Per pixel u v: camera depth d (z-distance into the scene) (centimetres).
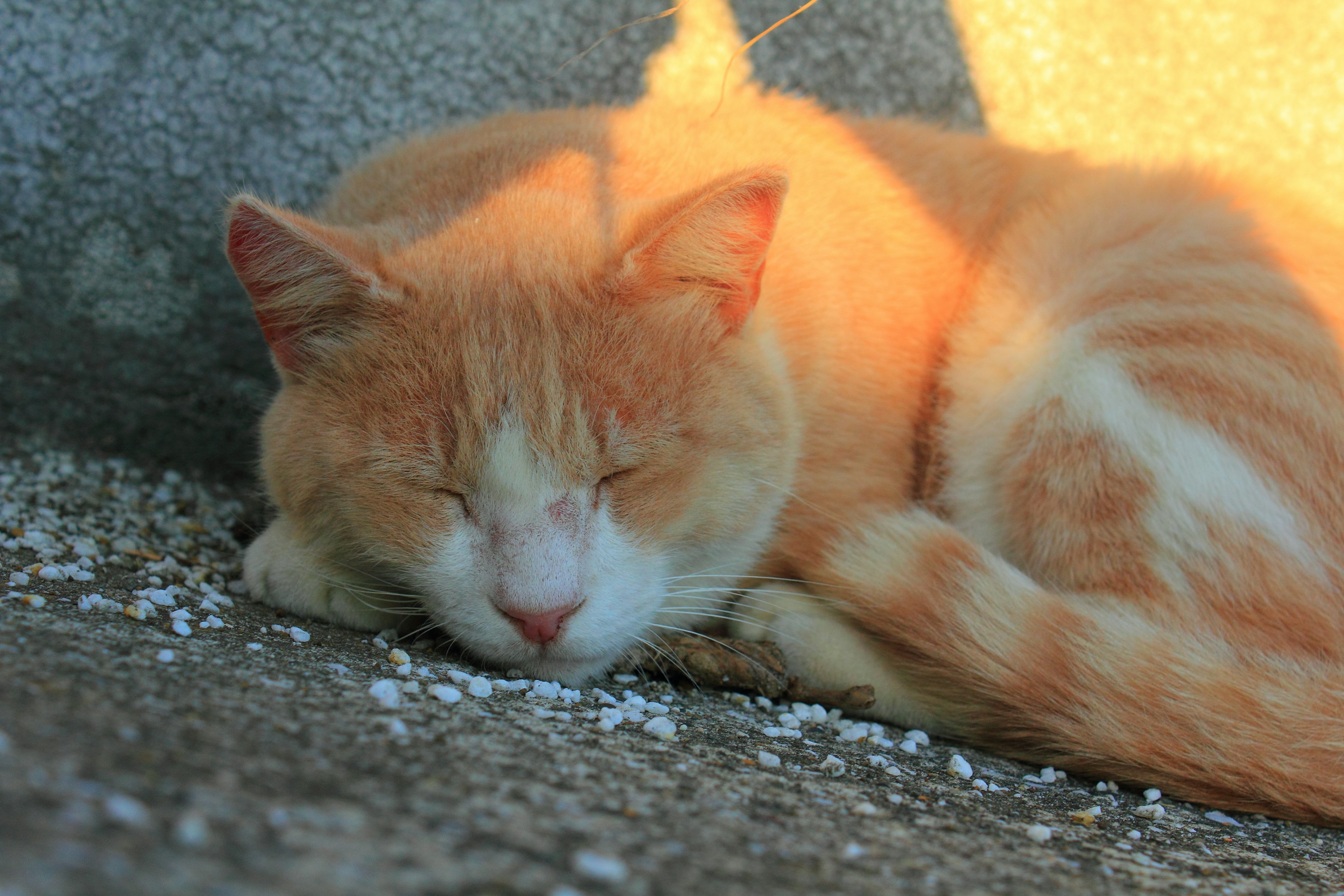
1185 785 75
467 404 74
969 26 89
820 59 88
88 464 86
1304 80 90
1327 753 74
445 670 74
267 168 86
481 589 75
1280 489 78
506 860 61
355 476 75
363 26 86
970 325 83
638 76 88
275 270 75
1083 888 68
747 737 74
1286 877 70
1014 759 77
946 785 73
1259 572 78
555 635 75
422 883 54
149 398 87
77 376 87
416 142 83
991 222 84
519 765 68
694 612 79
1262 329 79
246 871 51
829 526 80
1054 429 80
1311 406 79
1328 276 81
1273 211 83
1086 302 81
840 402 81
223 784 62
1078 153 87
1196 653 76
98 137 85
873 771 73
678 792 68
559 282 75
